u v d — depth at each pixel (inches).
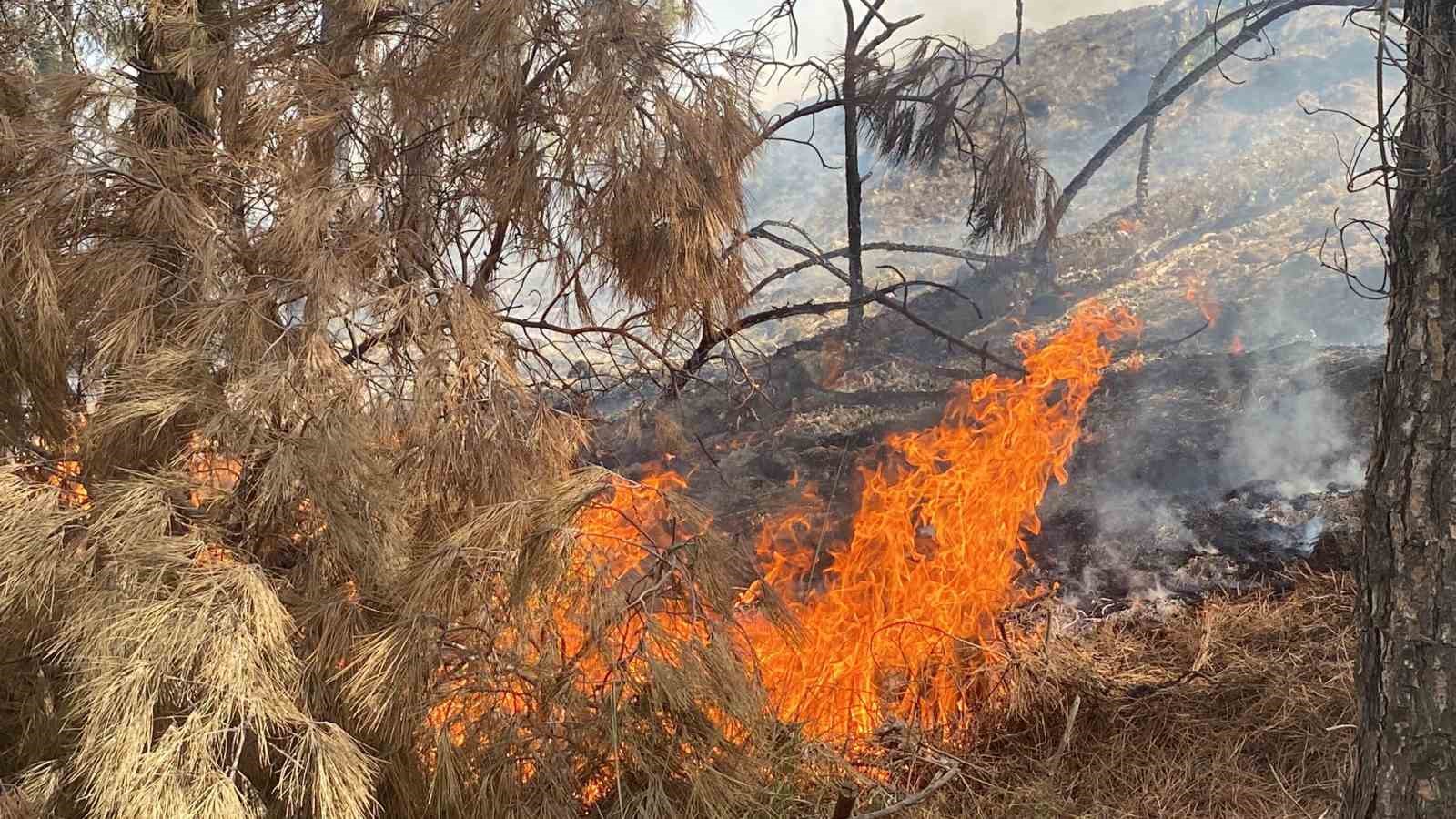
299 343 108.7
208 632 88.9
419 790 98.0
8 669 102.8
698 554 106.7
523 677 101.7
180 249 113.7
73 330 111.7
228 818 85.3
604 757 101.2
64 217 112.8
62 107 120.2
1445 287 90.7
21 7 135.3
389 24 140.6
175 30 129.3
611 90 127.6
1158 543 182.5
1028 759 130.8
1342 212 327.0
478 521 103.4
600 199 132.7
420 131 135.6
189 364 105.0
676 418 237.8
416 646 96.1
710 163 133.6
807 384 282.0
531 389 138.9
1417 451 92.3
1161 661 150.2
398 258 124.3
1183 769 127.5
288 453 99.5
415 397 110.7
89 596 92.2
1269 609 158.7
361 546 101.7
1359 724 99.1
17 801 92.6
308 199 116.6
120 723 85.4
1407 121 94.7
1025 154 281.1
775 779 110.6
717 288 140.3
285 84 130.1
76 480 109.5
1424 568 92.0
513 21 128.0
